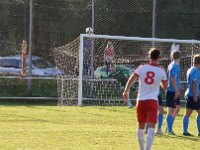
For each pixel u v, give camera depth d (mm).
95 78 54781
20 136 27859
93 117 40781
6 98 56625
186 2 70250
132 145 25391
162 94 50938
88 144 25391
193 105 30094
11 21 67500
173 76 29938
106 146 24859
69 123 36188
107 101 54594
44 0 69750
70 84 54562
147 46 60375
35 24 69062
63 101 54094
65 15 69312
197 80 30031
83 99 52781
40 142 25688
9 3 67375
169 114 30562
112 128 33156
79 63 51906
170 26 69625
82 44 50844
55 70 65500
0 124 34469
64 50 57531
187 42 52688
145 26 68688
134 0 68250
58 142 25844
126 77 53031
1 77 57031
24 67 58781
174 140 27719
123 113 44656
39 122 36438
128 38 52312
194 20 70125
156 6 66812
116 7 67750
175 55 30188
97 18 67000
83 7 68438
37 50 70062
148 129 21688
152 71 21859
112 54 54562
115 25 67688
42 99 59375
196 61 30094
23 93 62094
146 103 21766
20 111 45281
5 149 23297
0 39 66875
